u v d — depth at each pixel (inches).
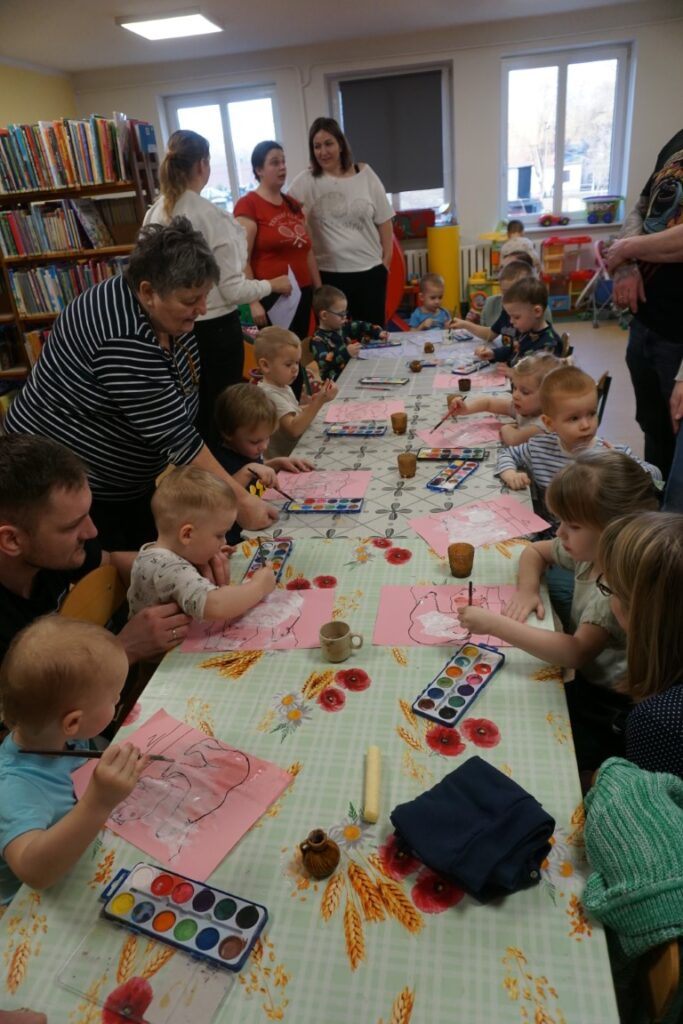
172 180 108.2
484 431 87.0
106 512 81.4
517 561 55.5
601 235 279.1
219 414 82.0
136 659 49.1
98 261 182.5
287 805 35.4
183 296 62.0
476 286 270.1
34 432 72.6
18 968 28.9
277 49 255.1
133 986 27.8
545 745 37.6
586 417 74.6
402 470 73.7
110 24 200.1
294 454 83.9
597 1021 25.0
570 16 243.3
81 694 35.5
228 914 30.1
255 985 27.4
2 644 53.5
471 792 33.0
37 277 181.8
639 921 27.0
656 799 30.7
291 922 29.7
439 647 46.3
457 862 29.5
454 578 54.1
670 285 94.8
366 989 26.8
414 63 254.8
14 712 35.9
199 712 42.4
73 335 66.8
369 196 158.9
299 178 159.8
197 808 35.6
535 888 30.1
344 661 45.8
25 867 31.7
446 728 39.3
